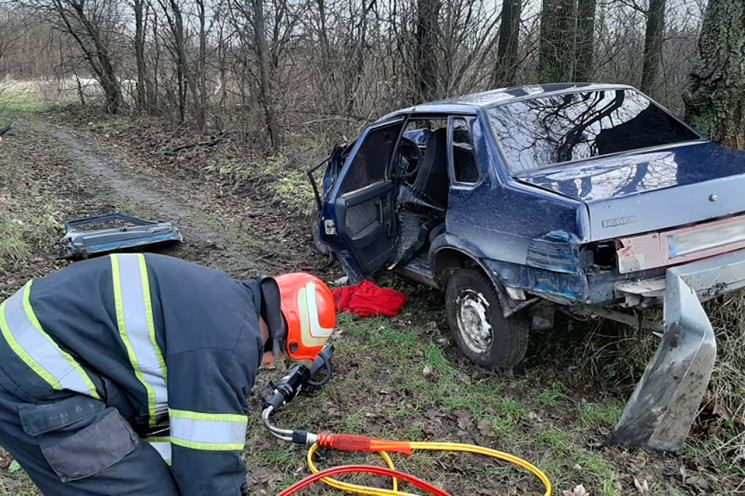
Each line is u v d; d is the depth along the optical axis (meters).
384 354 4.43
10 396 1.74
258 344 1.87
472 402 3.79
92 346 1.77
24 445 1.75
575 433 3.51
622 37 11.20
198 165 11.85
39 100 22.69
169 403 1.77
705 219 3.39
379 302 5.09
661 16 11.03
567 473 3.18
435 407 3.79
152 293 1.82
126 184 10.73
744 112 4.60
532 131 4.12
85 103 20.94
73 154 13.62
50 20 19.05
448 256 4.40
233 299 1.87
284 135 11.85
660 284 3.28
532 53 9.85
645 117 4.48
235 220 8.34
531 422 3.61
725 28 4.57
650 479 3.15
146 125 16.58
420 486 2.93
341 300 5.26
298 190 9.15
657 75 11.73
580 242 3.23
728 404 3.63
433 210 4.83
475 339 4.18
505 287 3.78
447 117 4.45
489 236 3.85
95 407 1.77
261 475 3.21
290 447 3.42
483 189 3.93
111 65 19.16
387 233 5.13
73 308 1.77
